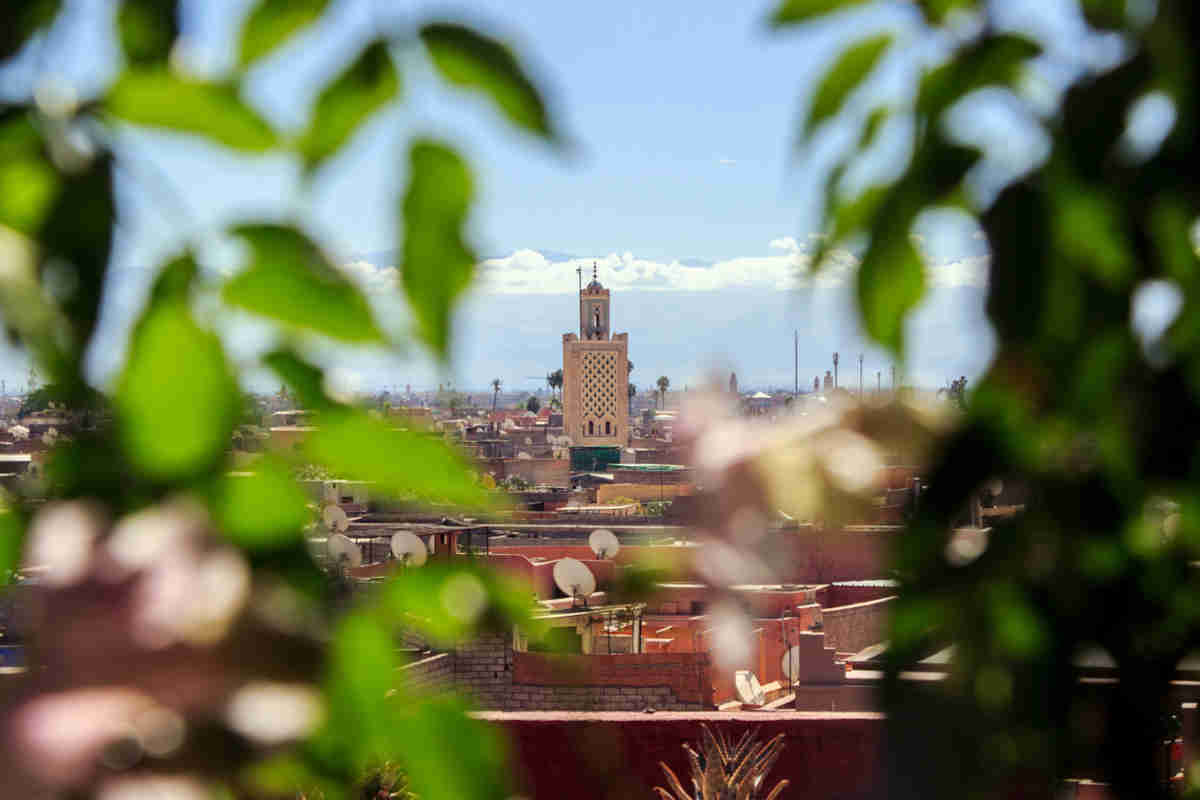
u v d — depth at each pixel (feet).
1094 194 5.30
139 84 3.88
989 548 4.99
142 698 3.01
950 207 5.44
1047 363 5.27
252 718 3.07
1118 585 5.20
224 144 4.03
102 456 3.69
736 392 4.47
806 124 5.26
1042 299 5.30
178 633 3.17
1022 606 5.04
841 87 5.28
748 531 4.17
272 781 3.15
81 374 3.74
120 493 3.69
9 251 3.74
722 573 4.08
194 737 2.97
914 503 4.81
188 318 3.80
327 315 3.91
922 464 4.79
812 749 66.95
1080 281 5.34
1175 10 5.07
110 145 3.95
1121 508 5.21
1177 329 5.38
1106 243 5.28
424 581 4.00
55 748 2.81
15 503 3.59
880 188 5.40
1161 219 5.27
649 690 64.49
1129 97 5.26
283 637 3.40
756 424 4.43
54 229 3.81
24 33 4.00
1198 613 5.24
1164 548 5.26
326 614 3.79
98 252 3.83
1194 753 5.24
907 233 5.34
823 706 70.18
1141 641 5.22
